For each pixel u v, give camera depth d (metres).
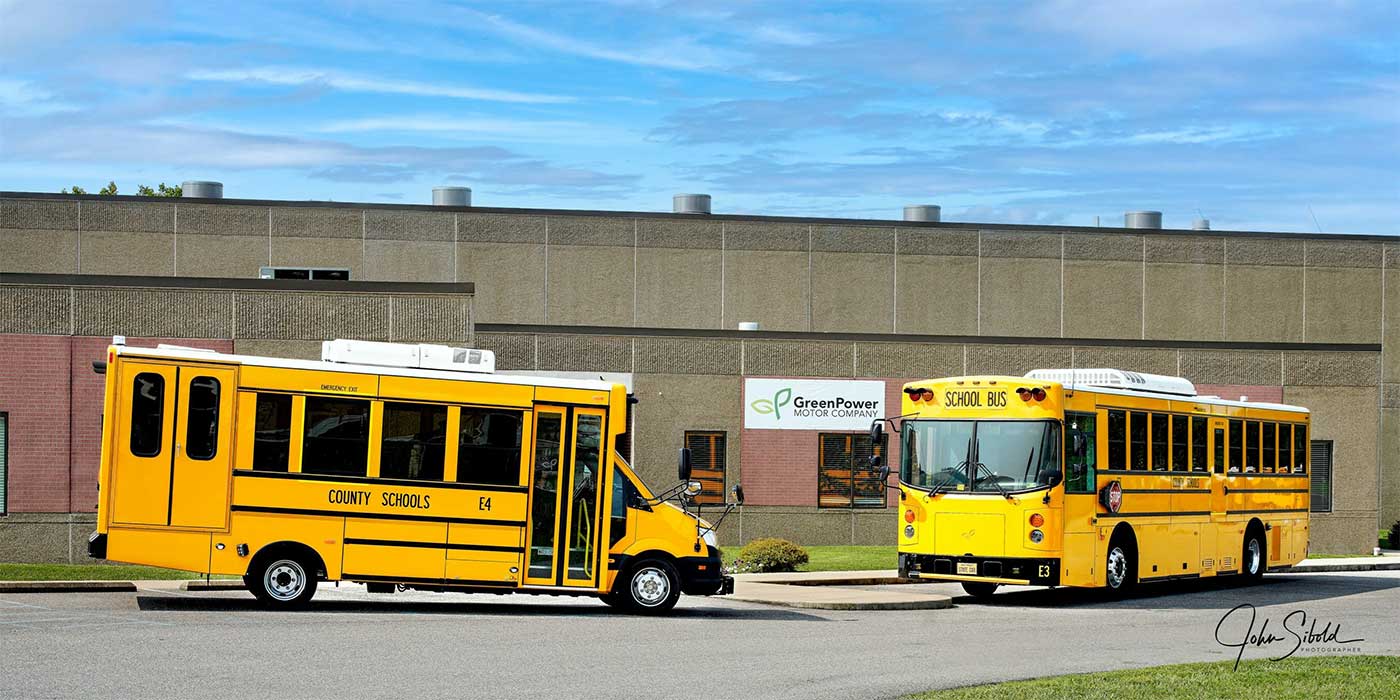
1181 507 26.59
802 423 36.44
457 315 31.67
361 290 31.41
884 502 36.78
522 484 19.42
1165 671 14.64
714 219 42.66
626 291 42.19
